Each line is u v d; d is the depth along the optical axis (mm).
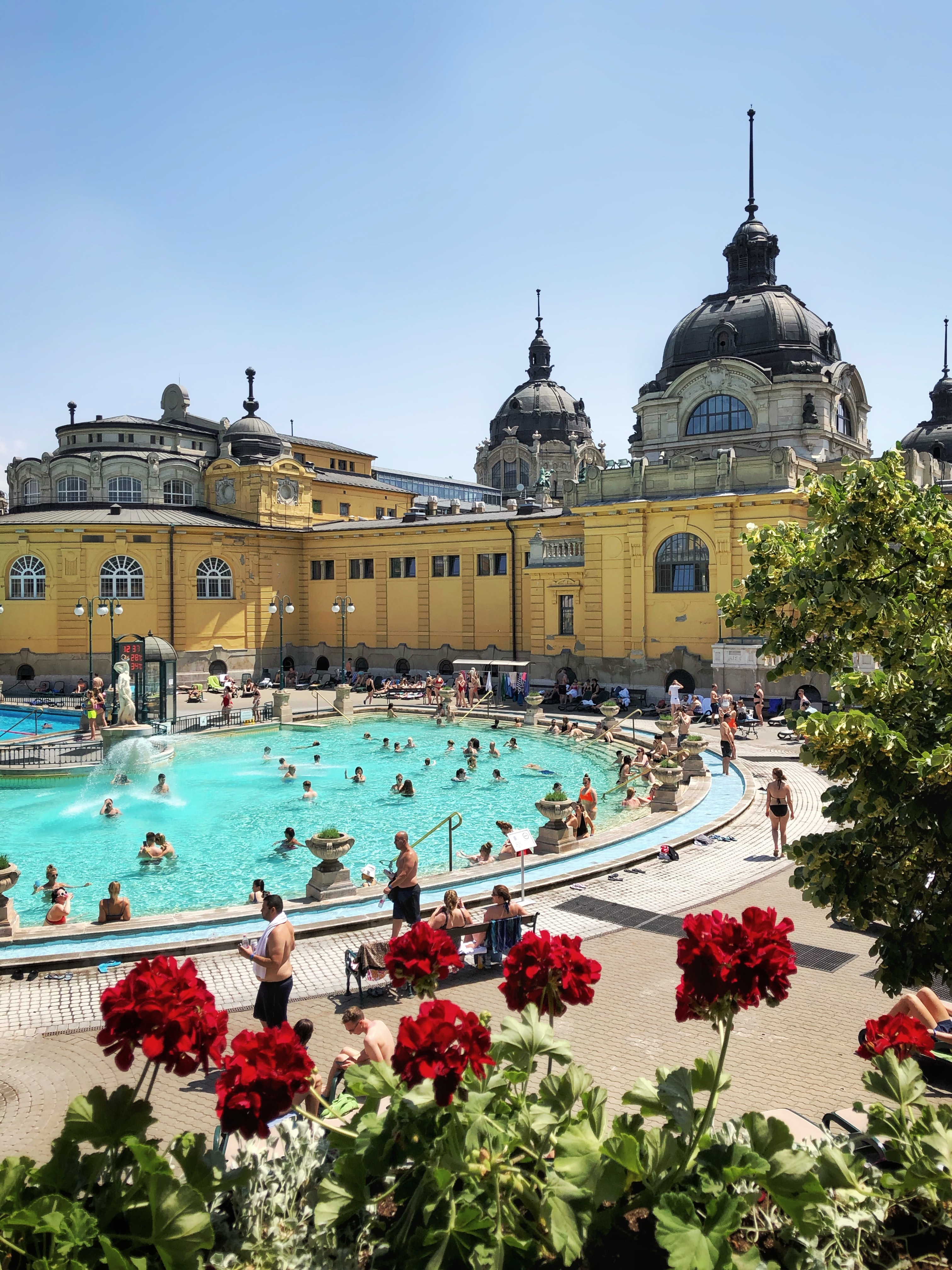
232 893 18750
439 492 98062
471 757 31969
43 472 60000
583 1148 4254
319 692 53156
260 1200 4363
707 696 44719
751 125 59469
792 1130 6188
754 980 4402
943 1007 8789
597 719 42031
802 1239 4086
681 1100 4457
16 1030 11578
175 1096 9719
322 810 26141
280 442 63844
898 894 6965
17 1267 3617
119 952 13898
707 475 45125
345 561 61938
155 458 60375
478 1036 4266
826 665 7977
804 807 24094
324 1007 12266
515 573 54531
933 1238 4426
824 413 53469
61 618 54312
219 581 58438
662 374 59594
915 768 6422
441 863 20609
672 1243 3707
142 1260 3574
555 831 20078
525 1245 3875
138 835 23625
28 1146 8742
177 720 40312
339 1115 5211
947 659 6914
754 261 58344
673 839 20844
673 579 46312
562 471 97062
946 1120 4785
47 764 31984
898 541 7797
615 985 12570
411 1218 4023
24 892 19031
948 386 76250
